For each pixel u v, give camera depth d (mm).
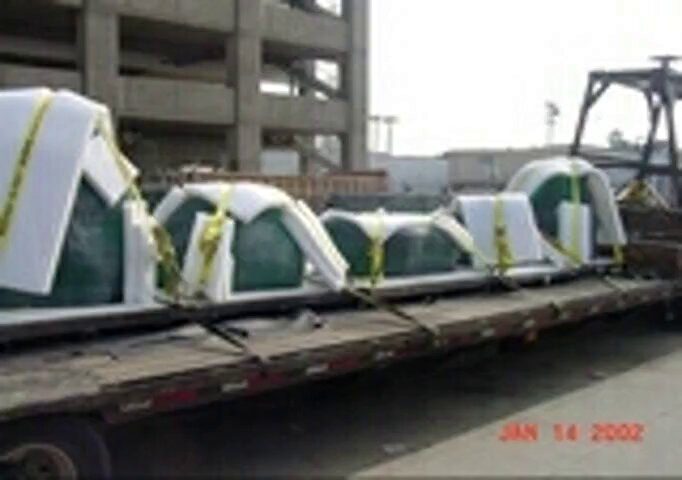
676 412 7727
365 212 8742
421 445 6676
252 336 6184
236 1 37062
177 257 6715
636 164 13273
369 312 7355
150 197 7574
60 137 5641
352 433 6973
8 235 5465
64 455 4789
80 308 5773
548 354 10461
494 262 9156
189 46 39812
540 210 10516
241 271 6688
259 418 7258
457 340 7164
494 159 53406
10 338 5395
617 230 11242
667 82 12867
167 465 6086
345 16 43188
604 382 8969
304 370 5828
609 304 9570
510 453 6488
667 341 11469
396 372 8383
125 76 37781
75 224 5750
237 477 5906
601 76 13500
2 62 37281
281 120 39531
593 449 6570
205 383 5273
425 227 8430
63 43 37500
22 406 4508
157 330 6211
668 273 11133
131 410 4969
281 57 44281
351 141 43406
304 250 7117
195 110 35719
